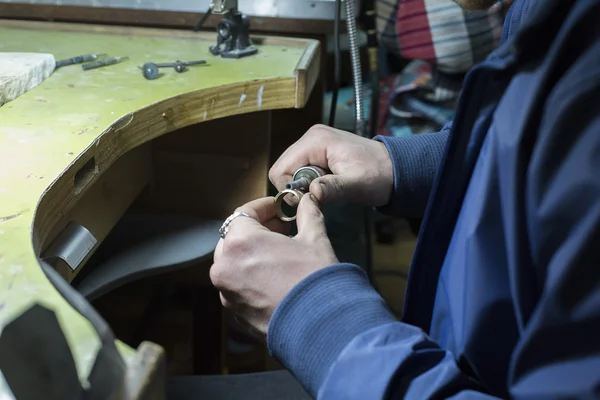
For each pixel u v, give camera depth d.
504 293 0.45
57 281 0.42
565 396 0.35
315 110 1.50
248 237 0.53
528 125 0.41
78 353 0.35
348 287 0.49
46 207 0.59
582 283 0.36
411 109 1.48
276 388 0.83
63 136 0.71
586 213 0.36
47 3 1.36
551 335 0.37
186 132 1.14
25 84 0.86
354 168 0.74
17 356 0.31
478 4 0.65
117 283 0.95
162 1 1.34
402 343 0.44
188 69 1.01
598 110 0.37
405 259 1.89
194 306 1.33
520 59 0.45
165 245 1.05
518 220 0.41
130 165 1.02
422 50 1.35
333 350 0.46
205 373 1.34
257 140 1.13
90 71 0.97
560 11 0.41
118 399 0.32
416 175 0.76
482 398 0.41
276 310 0.49
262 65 1.06
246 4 1.34
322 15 1.34
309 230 0.56
